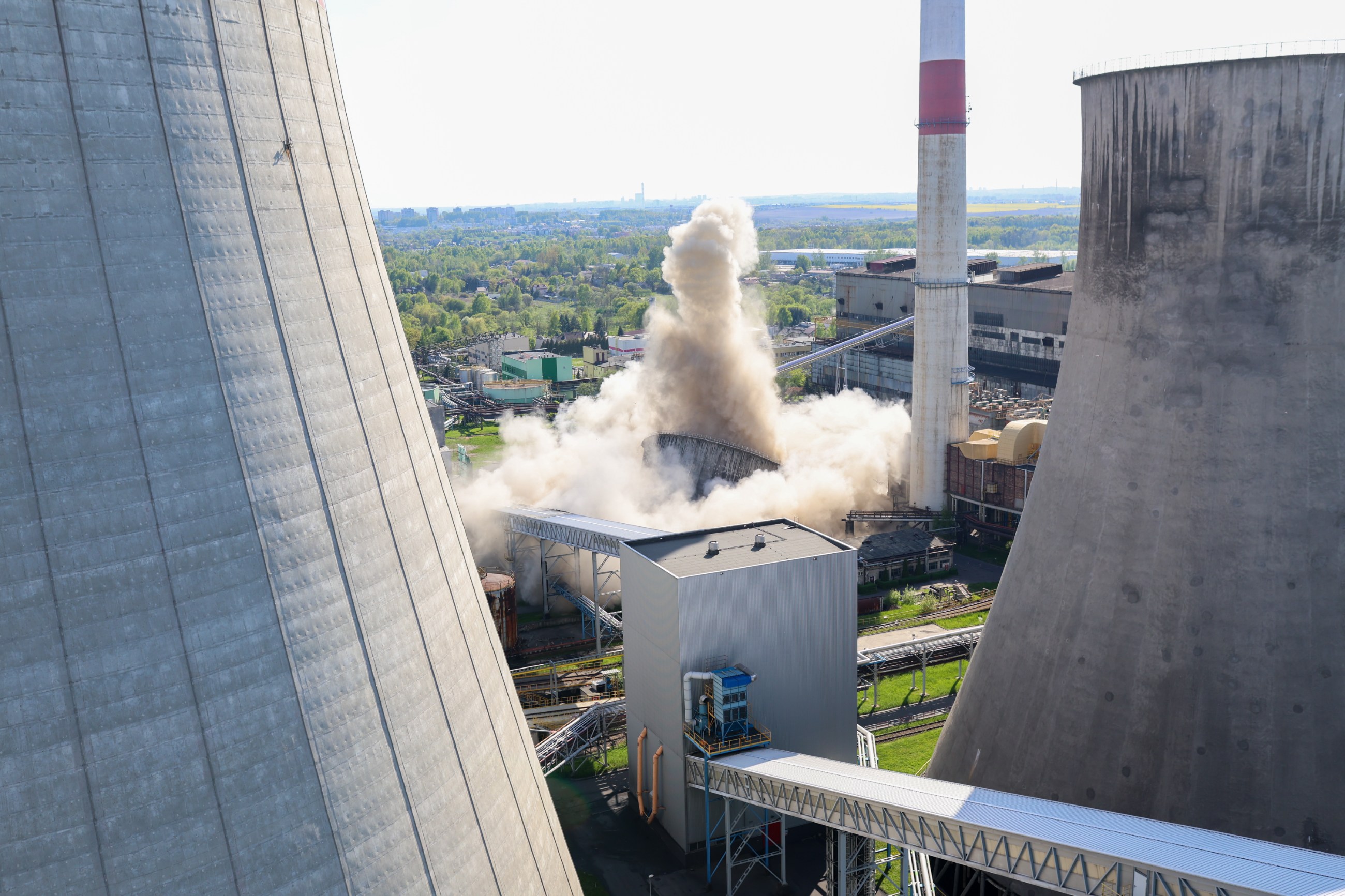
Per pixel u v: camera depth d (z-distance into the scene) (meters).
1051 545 44.03
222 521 26.08
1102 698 41.03
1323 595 37.66
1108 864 29.47
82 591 23.88
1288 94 37.50
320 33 32.50
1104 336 43.06
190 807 24.80
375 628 29.38
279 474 27.47
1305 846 36.94
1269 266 38.50
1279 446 38.31
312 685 27.28
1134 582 40.62
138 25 25.75
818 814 40.75
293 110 30.00
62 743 23.39
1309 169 37.59
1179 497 39.81
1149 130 40.66
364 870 27.53
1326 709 37.31
